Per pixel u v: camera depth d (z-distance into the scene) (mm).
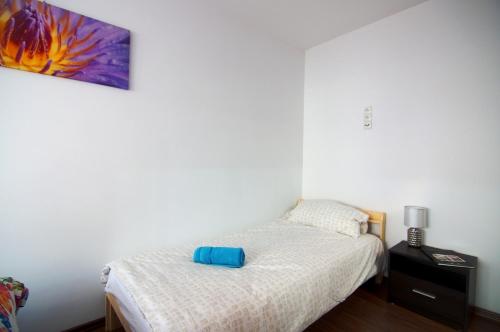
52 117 1599
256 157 2795
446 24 2152
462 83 2082
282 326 1388
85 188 1732
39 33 1522
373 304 2129
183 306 1193
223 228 2521
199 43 2270
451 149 2145
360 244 2172
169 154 2119
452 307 1832
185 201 2232
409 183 2395
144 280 1441
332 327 1833
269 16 2516
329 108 3043
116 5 1809
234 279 1491
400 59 2432
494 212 1951
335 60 2969
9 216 1490
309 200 3018
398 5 2326
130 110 1902
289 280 1532
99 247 1802
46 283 1619
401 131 2438
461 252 2096
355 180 2805
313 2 2293
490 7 1946
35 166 1555
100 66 1732
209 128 2373
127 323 1347
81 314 1749
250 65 2688
